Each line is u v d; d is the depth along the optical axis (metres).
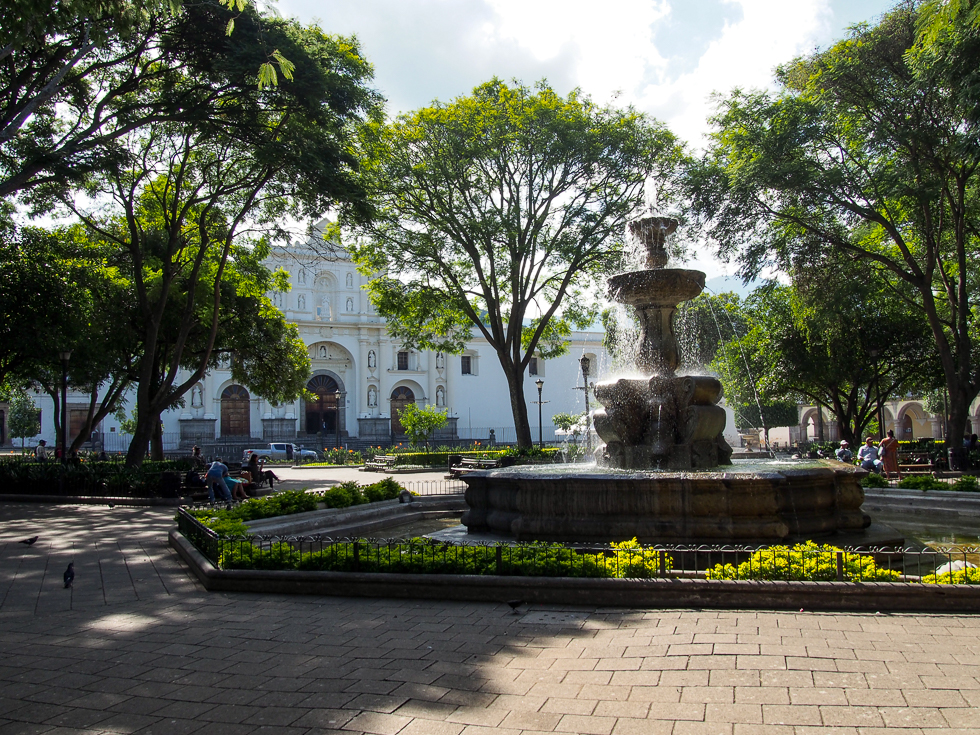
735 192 19.47
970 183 19.81
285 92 16.38
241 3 7.72
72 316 20.36
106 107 17.72
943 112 17.27
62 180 14.88
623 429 11.05
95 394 26.83
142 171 19.78
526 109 20.34
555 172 21.30
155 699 4.38
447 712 4.02
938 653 4.72
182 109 16.48
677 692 4.18
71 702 4.37
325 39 18.20
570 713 3.94
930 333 24.47
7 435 47.00
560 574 6.65
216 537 8.23
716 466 10.64
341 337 51.78
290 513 11.39
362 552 7.45
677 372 11.64
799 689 4.15
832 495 9.01
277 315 28.59
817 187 18.67
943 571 6.50
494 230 20.94
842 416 27.44
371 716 3.99
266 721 3.98
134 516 14.38
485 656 4.99
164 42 15.73
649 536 8.37
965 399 19.89
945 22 11.30
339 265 53.06
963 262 19.36
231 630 5.93
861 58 17.69
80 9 9.91
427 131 20.80
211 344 21.50
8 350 20.20
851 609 5.89
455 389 54.66
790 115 18.08
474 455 32.03
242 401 49.44
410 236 22.22
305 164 16.92
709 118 19.53
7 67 14.14
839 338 24.41
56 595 7.47
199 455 28.42
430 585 6.82
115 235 23.70
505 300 26.14
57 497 17.47
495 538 9.24
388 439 50.09
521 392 22.80
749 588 6.06
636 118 21.39
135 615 6.57
